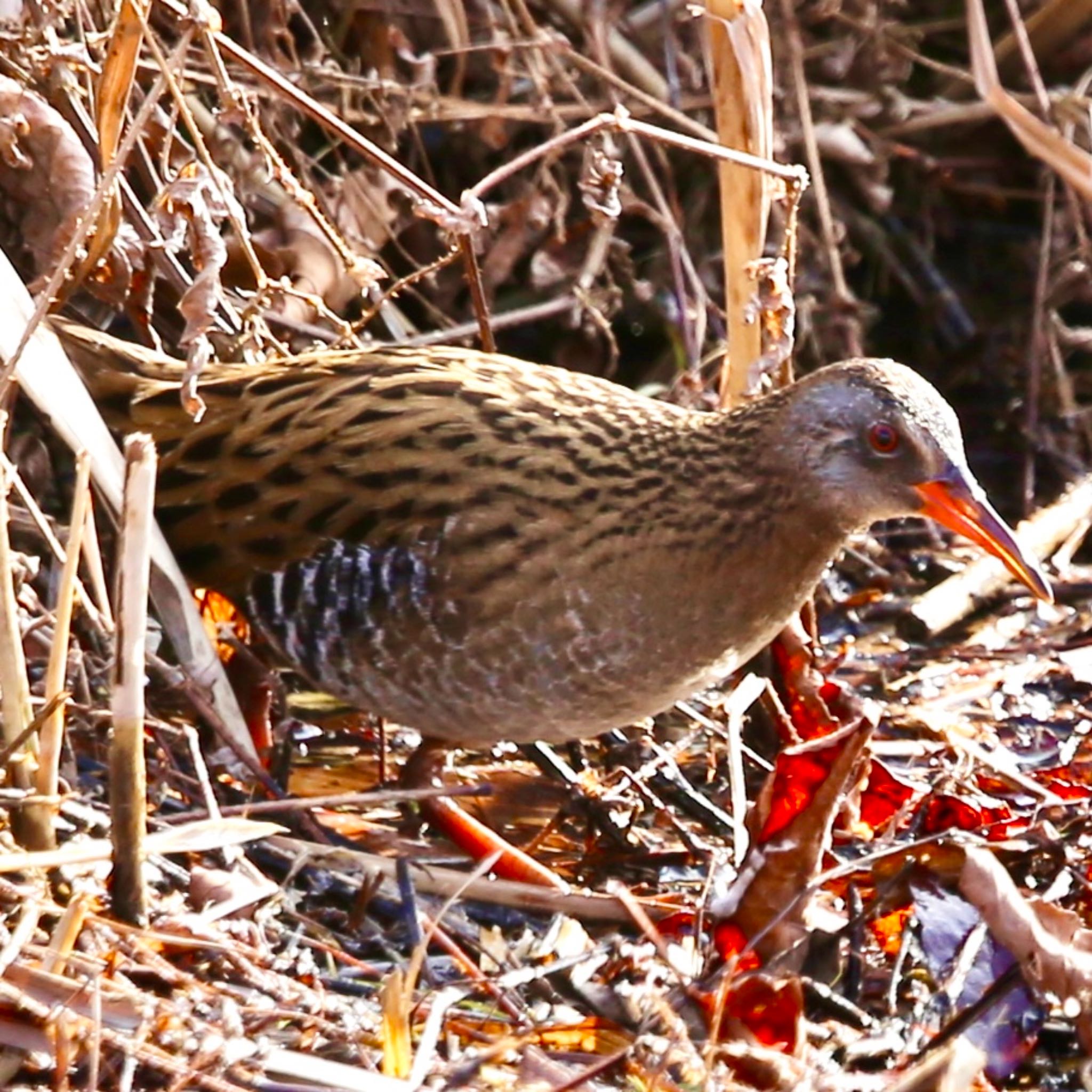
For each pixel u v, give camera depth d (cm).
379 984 770
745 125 956
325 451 904
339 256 1047
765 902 747
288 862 837
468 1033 741
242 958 723
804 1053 739
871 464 869
